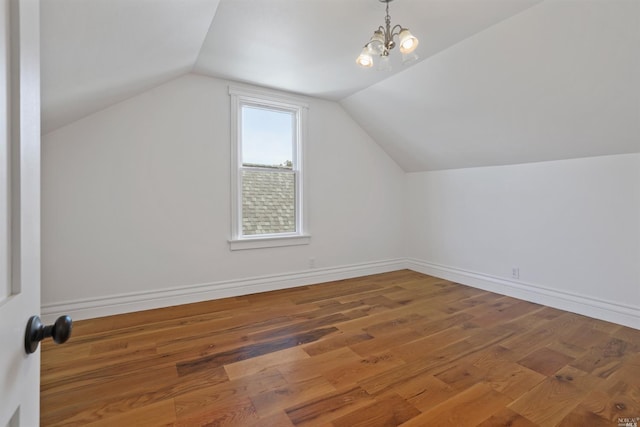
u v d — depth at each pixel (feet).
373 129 13.08
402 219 14.84
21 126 1.76
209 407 5.08
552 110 8.11
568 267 9.32
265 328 8.11
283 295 10.85
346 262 13.21
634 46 5.97
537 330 7.98
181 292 9.87
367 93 11.21
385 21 6.81
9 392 1.64
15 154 1.72
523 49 7.15
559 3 6.01
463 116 9.90
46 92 5.71
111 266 8.90
